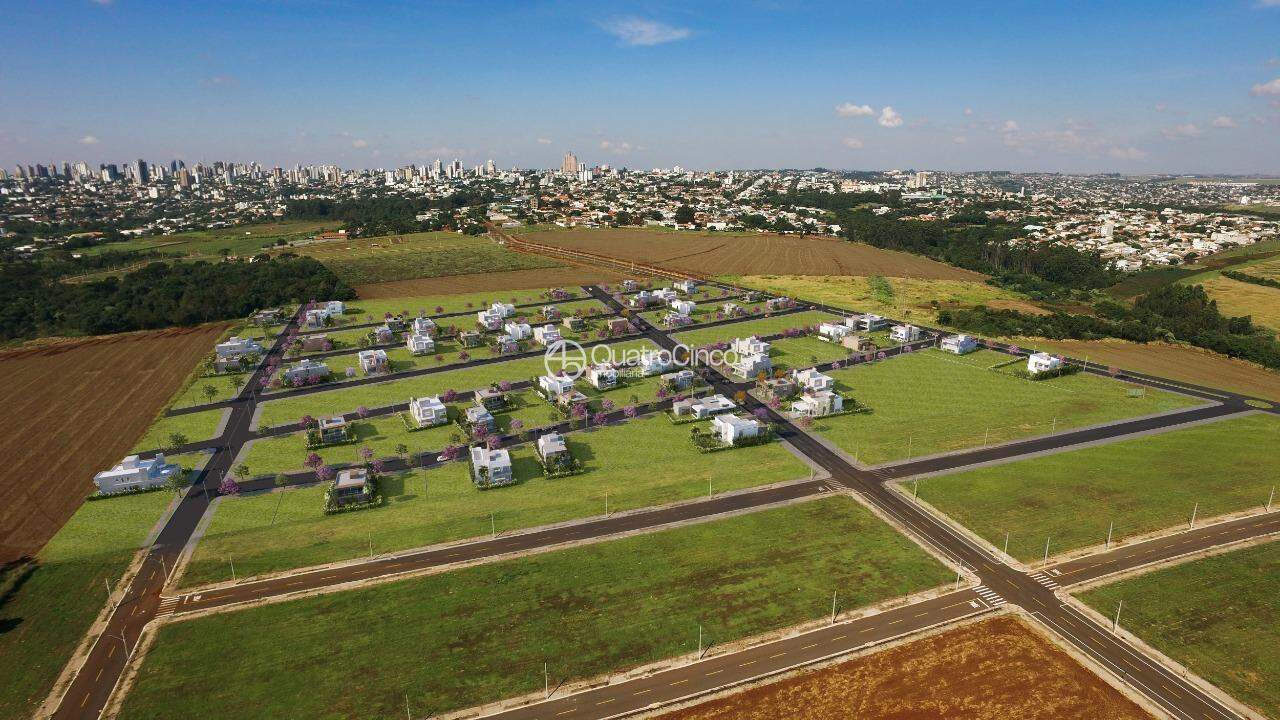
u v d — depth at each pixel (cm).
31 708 6194
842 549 8675
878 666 6738
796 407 13362
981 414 13350
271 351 17675
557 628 7244
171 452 11650
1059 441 11994
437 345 18188
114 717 6100
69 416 13250
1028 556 8519
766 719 6106
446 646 6994
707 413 13138
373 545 8775
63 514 9706
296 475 10869
